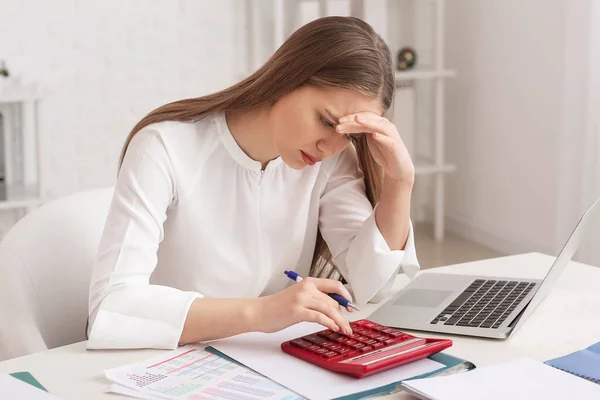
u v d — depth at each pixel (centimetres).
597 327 130
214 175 147
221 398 102
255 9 395
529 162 383
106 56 376
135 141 143
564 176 359
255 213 149
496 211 409
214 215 147
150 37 383
